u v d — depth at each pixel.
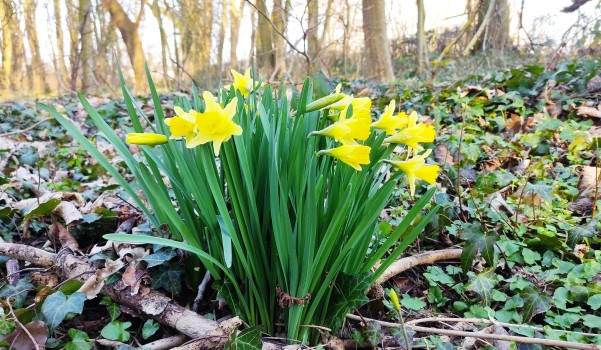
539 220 0.75
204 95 0.37
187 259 0.53
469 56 4.01
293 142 0.40
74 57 3.98
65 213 0.66
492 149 1.11
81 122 1.89
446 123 1.42
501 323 0.52
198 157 0.43
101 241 0.69
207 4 5.01
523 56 3.55
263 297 0.46
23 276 0.59
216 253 0.46
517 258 0.66
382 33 3.78
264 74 3.43
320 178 0.41
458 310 0.58
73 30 4.85
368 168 0.43
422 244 0.73
